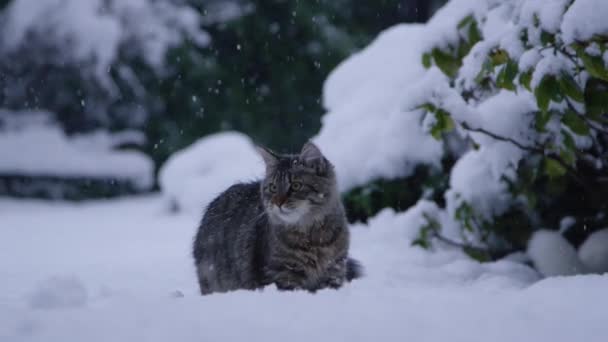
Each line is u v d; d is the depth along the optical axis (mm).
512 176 7648
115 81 25719
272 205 5426
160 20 26156
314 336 3375
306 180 5523
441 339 3318
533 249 7379
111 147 26141
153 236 12953
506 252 8211
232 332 3434
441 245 8422
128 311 3889
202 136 27656
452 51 7020
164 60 26406
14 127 25031
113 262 9023
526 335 3354
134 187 25391
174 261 8656
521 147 6758
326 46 27766
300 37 28219
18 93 25203
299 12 27375
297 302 4098
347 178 9734
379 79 10562
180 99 27375
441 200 9250
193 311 3865
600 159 7273
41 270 8227
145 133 27406
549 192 7691
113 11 25016
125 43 25594
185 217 16484
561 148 6668
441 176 9250
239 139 18234
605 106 5832
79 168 24141
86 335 3428
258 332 3434
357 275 6387
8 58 24078
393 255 7930
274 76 28156
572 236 8008
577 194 8070
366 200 9523
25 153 23812
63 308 4367
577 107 6422
